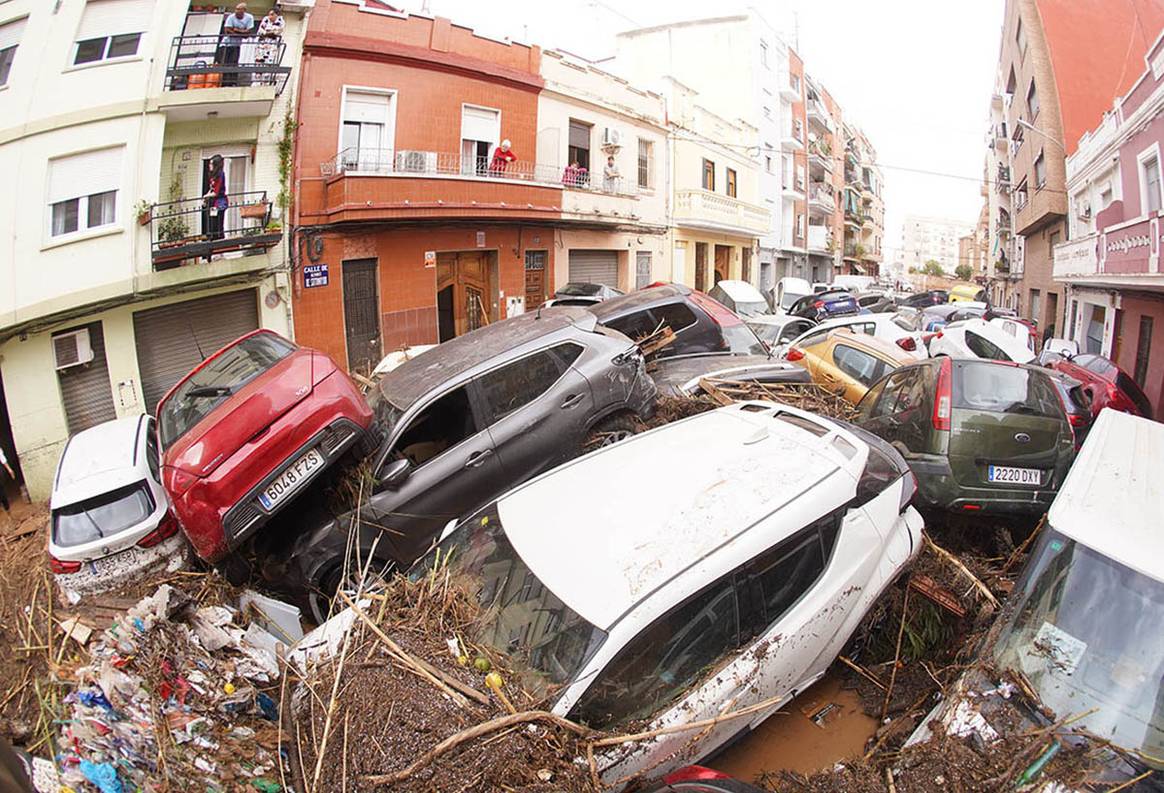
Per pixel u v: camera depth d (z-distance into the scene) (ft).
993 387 17.56
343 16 44.73
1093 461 11.88
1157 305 42.29
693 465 13.46
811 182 141.79
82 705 10.11
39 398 35.29
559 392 18.76
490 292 56.85
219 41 38.99
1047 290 83.05
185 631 12.16
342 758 9.64
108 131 35.91
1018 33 83.61
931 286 255.09
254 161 41.29
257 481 15.17
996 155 130.93
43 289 34.53
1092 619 9.43
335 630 12.41
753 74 102.37
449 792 8.84
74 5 35.65
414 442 17.48
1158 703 8.52
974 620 13.02
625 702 10.02
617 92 67.00
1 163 34.06
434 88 49.65
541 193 55.98
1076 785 8.18
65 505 17.48
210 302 40.16
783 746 11.94
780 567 11.59
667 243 78.28
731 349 27.61
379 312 47.75
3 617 15.49
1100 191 51.60
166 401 20.13
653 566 10.85
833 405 23.49
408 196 45.88
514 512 13.12
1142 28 57.67
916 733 10.05
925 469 17.24
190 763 9.78
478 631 11.28
